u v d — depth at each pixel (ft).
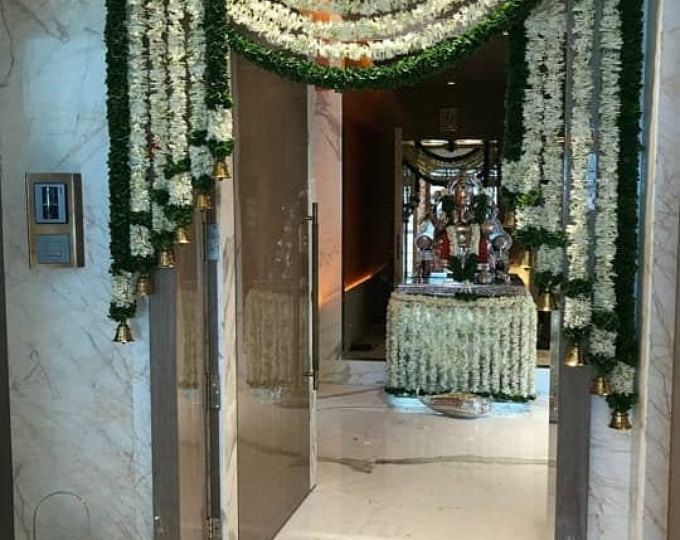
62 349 9.59
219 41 8.46
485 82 25.59
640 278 7.89
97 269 9.44
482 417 17.90
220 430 9.68
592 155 7.82
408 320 18.76
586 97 7.74
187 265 9.27
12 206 9.50
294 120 12.39
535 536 11.33
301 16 8.42
